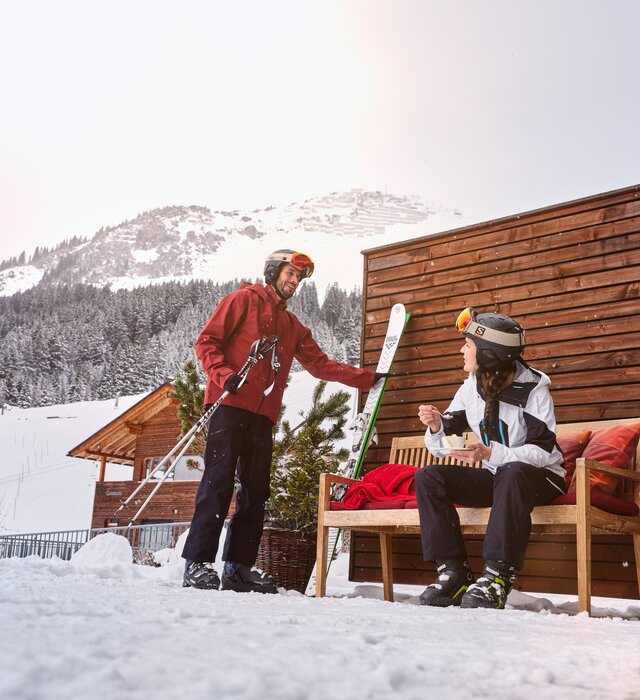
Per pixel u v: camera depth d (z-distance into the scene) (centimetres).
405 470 331
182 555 299
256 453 325
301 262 348
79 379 9081
